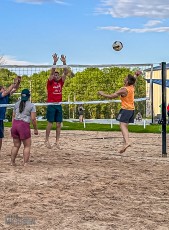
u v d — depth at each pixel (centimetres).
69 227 554
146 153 1295
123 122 1134
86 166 1011
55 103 1370
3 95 1077
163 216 610
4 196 704
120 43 1484
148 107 2856
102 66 1391
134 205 666
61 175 882
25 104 992
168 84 3403
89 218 594
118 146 1498
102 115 4441
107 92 3994
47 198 695
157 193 745
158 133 2153
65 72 1386
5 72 2808
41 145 1484
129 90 1122
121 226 562
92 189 763
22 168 969
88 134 2050
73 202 675
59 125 1380
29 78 2836
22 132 984
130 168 994
